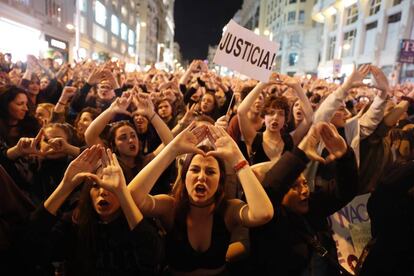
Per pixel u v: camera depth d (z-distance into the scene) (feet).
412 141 11.94
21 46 65.10
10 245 5.98
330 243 7.79
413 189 5.48
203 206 6.34
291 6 168.04
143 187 6.18
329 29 119.65
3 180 6.15
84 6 101.65
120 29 150.10
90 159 5.98
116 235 6.06
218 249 6.38
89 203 6.09
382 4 81.76
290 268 6.89
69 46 91.04
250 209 6.00
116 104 9.95
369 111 11.74
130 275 6.06
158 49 271.49
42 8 73.20
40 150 8.89
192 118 13.17
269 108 10.14
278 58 185.78
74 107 15.06
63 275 7.73
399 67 62.64
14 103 10.62
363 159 11.76
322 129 6.72
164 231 6.79
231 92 20.97
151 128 11.62
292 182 6.61
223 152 6.32
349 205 9.00
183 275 6.38
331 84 30.07
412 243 5.46
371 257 5.99
